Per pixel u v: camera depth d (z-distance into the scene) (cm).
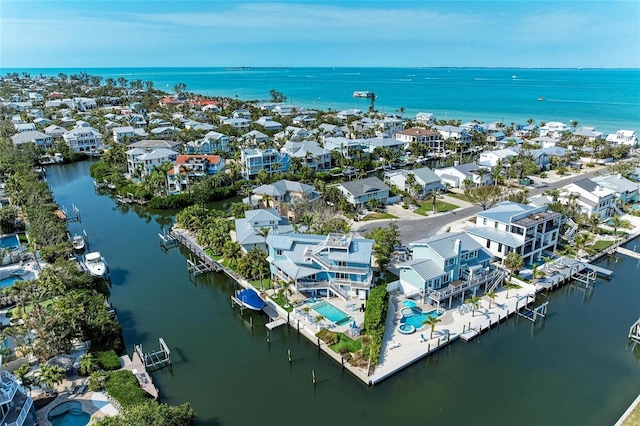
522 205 8456
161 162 13562
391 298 6581
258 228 8288
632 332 5806
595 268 7450
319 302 6475
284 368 5347
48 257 7550
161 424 3834
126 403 4431
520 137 18925
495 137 18888
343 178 13275
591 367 5328
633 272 7662
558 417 4566
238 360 5494
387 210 10531
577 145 16625
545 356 5516
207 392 4944
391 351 5428
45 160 16000
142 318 6425
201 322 6338
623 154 16062
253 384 5075
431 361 5391
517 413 4619
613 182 10788
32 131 17588
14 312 5653
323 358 5484
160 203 11112
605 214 10062
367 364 5175
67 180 14200
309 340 5778
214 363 5438
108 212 11194
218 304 6850
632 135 17475
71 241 8662
